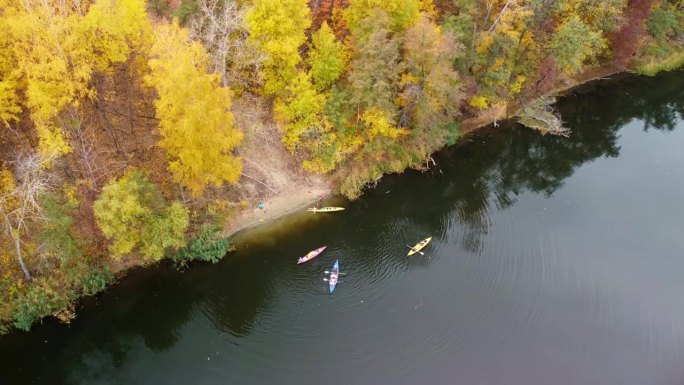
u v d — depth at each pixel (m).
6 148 37.03
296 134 46.09
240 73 43.38
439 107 49.91
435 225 45.31
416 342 36.09
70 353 35.53
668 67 71.44
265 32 40.91
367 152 49.75
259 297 38.97
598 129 60.06
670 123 61.38
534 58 58.72
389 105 44.97
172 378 34.34
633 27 64.44
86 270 37.50
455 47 44.06
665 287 40.03
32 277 35.97
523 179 51.47
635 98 65.94
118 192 33.91
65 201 37.28
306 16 47.28
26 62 32.28
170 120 34.88
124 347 36.09
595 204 48.12
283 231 44.00
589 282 40.25
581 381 34.06
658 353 35.66
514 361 35.06
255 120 46.19
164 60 33.25
